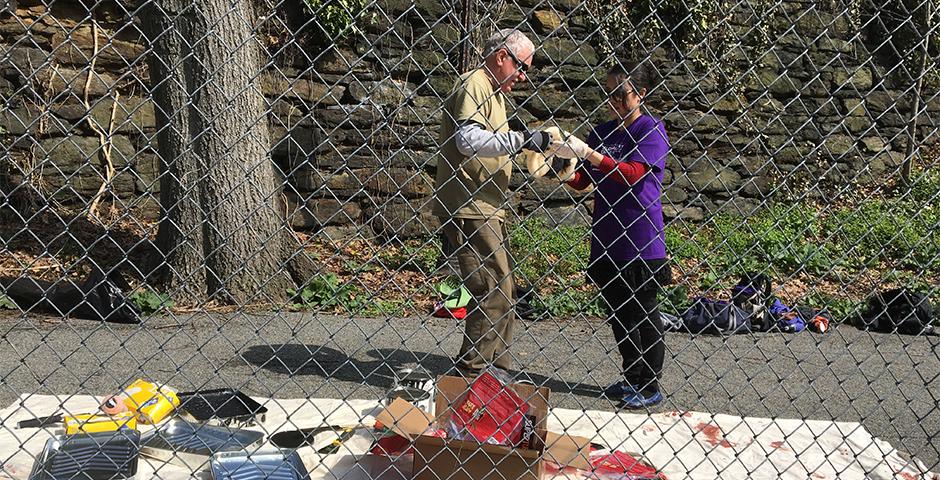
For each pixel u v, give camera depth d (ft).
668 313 22.26
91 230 27.76
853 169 36.78
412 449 10.64
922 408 15.97
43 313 20.72
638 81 13.79
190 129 20.36
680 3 31.83
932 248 25.30
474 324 13.97
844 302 24.00
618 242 14.49
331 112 29.73
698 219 34.63
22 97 28.43
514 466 9.66
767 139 35.76
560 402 15.06
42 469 9.41
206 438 10.71
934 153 38.14
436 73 30.63
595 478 10.53
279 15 29.04
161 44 19.13
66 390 14.67
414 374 16.05
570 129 32.27
